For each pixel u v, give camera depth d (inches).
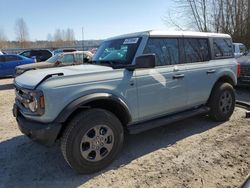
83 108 149.4
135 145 184.9
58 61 493.7
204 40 214.8
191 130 211.5
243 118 239.0
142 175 144.3
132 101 163.0
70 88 139.2
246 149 171.5
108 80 152.1
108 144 152.3
